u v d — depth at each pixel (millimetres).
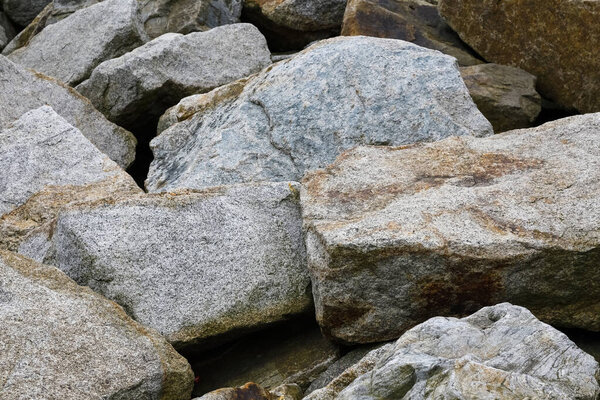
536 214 5453
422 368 4008
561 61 9062
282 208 6195
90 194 7164
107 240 5754
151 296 5660
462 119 7273
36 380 4715
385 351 4523
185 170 7504
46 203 7039
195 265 5809
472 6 9539
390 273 5281
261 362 5781
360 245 5211
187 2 11805
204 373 5797
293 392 5250
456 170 6059
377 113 7273
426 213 5496
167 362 5121
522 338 4242
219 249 5895
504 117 8719
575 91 9039
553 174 5812
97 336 5078
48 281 5371
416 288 5312
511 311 4531
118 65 9523
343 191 5938
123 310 5363
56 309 5152
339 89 7473
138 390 4938
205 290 5746
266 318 5805
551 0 8953
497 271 5242
